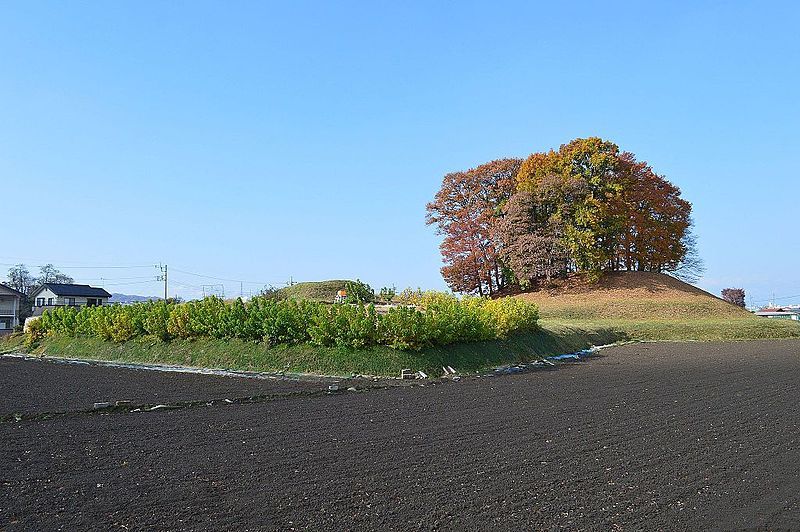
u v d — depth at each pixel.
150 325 23.34
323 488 6.89
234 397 13.80
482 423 10.67
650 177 57.78
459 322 20.78
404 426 10.41
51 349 26.31
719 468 7.74
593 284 54.62
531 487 6.96
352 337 19.30
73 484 7.05
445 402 13.14
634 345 32.59
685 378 17.55
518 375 18.70
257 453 8.48
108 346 24.09
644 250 57.84
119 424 10.62
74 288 67.19
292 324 20.14
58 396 13.95
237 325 21.03
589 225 53.00
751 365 21.53
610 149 54.56
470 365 19.86
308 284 49.25
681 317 46.72
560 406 12.53
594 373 19.06
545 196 53.84
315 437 9.52
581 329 33.47
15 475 7.42
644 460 8.13
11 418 11.30
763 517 6.04
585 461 8.07
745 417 11.25
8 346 29.70
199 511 6.16
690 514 6.12
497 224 55.81
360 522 5.88
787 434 9.74
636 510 6.22
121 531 5.65
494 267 59.16
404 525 5.82
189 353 21.33
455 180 58.88
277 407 12.50
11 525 5.78
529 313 26.86
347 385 16.02
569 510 6.22
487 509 6.24
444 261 59.22
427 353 19.38
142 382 16.52
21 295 62.53
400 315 19.39
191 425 10.52
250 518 5.98
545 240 53.28
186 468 7.70
